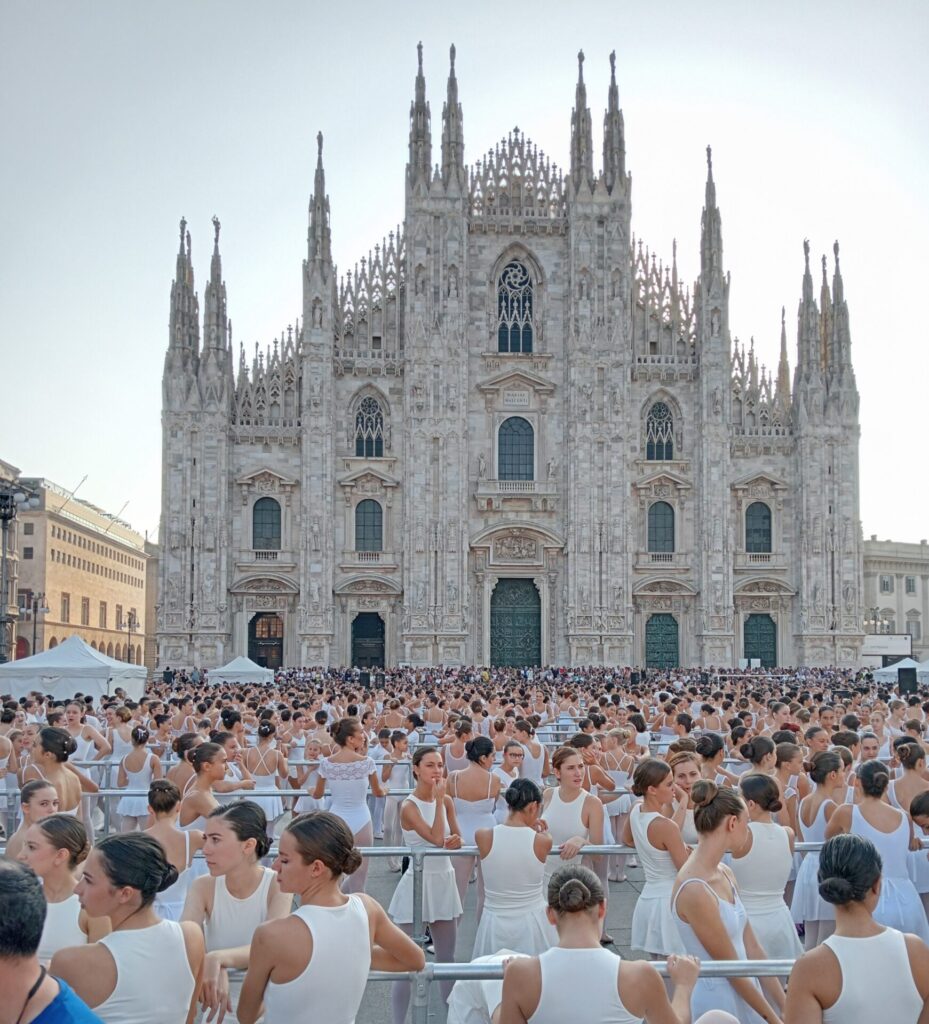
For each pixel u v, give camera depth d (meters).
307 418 99.25
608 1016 10.07
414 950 11.38
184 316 98.94
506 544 101.31
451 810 18.30
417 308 100.00
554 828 18.09
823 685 71.06
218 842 12.66
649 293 104.88
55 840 12.55
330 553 99.12
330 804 21.09
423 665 98.00
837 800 18.66
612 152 102.50
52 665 55.00
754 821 15.30
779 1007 13.44
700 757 19.86
